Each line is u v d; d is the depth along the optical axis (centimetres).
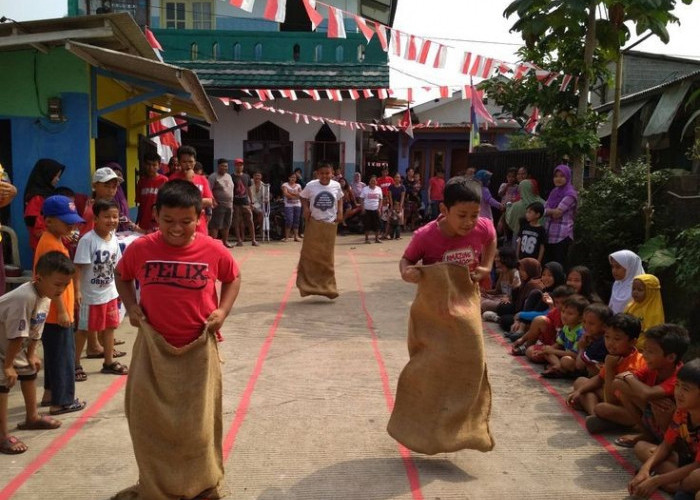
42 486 343
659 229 721
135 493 326
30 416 411
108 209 509
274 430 420
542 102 933
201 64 1524
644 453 370
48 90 725
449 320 354
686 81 1010
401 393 371
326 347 607
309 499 336
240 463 374
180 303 310
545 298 620
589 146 865
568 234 794
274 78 1495
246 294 835
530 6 820
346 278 973
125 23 668
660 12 838
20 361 399
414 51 823
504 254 738
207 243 321
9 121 757
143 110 1047
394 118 2072
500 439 412
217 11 1612
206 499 329
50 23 664
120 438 403
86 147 734
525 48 962
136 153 1011
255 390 492
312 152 1581
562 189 809
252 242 1332
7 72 720
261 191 1377
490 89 1059
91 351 559
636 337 416
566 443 408
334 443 402
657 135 1077
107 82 834
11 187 504
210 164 1598
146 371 302
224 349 595
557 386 511
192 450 307
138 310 310
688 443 339
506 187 1050
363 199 1438
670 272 651
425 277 356
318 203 784
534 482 357
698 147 784
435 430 355
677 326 382
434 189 1688
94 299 505
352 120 1574
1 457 375
